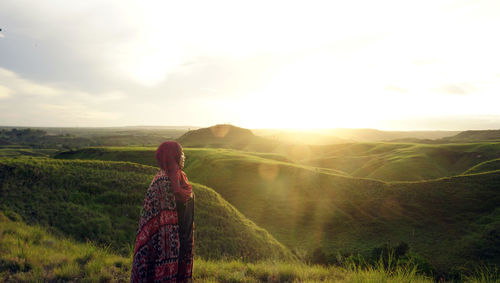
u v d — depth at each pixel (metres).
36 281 4.12
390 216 46.81
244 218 30.88
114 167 30.59
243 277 4.53
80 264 5.07
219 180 66.69
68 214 18.77
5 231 8.06
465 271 19.03
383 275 4.10
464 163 109.12
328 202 52.75
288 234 44.12
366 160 133.50
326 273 4.99
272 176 65.25
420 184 54.78
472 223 42.28
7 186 20.42
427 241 39.94
